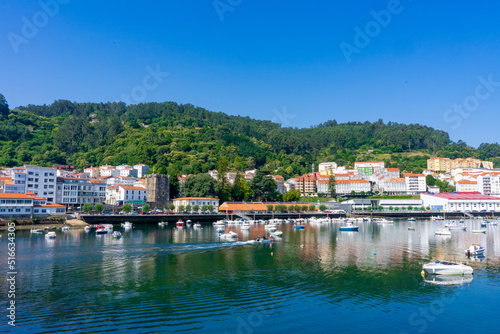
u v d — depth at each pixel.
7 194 157.38
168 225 180.00
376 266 79.75
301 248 103.75
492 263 82.38
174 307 54.44
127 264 80.50
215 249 100.31
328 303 56.56
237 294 60.28
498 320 50.53
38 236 127.88
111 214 178.25
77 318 50.06
